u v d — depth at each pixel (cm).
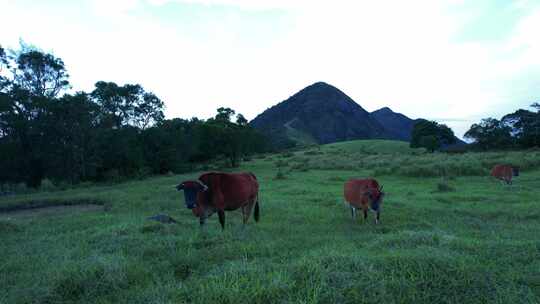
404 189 1798
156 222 902
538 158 2736
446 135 9388
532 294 401
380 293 402
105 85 4406
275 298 398
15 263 627
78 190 2491
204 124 5159
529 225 900
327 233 863
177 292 434
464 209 1145
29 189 2855
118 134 4028
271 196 1616
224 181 859
